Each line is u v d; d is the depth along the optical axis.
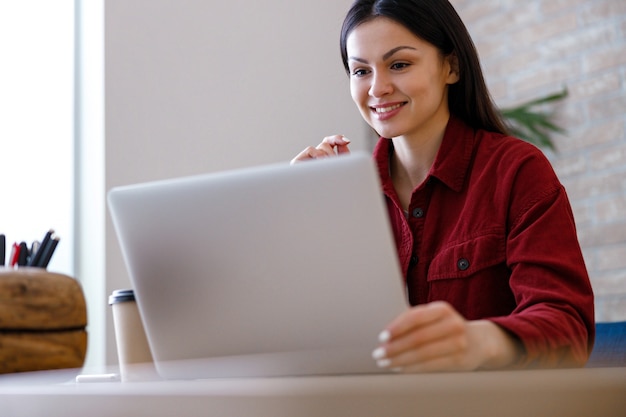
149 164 3.01
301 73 3.56
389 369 0.89
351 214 0.88
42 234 2.91
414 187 1.60
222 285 0.96
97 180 2.89
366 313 0.90
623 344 1.56
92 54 2.96
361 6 1.53
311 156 1.60
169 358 1.02
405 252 1.48
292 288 0.92
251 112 3.35
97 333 2.82
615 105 3.39
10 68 2.94
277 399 0.59
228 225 0.94
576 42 3.51
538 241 1.31
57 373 0.91
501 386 0.62
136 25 3.03
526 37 3.66
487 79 3.78
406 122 1.52
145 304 1.02
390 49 1.49
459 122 1.55
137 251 1.01
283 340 0.94
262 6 3.45
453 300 1.42
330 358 0.92
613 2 3.41
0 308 0.88
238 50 3.34
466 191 1.47
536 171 1.41
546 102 3.46
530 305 1.21
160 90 3.07
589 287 1.27
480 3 3.81
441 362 0.77
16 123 2.92
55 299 0.92
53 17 3.03
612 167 3.39
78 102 2.99
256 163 3.35
